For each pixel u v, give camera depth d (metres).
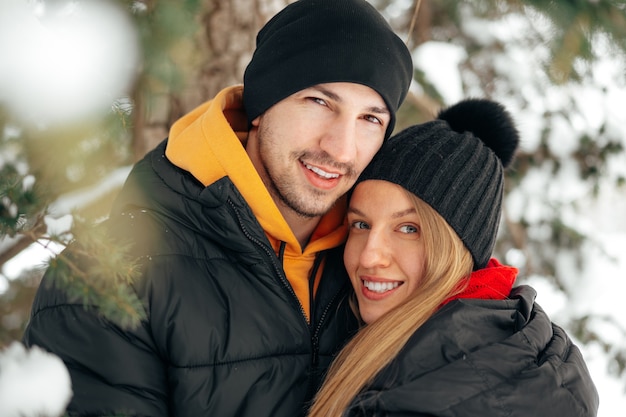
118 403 1.28
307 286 1.60
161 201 1.48
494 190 1.60
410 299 1.52
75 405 1.26
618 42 2.64
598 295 3.25
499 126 1.69
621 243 3.48
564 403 1.33
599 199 3.54
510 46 3.41
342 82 1.52
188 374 1.36
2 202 1.12
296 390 1.48
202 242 1.48
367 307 1.59
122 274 1.13
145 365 1.34
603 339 3.19
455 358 1.36
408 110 3.26
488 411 1.28
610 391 3.14
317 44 1.52
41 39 1.03
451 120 1.71
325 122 1.54
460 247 1.54
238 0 2.12
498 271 1.58
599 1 2.48
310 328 1.58
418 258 1.55
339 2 1.55
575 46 2.56
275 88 1.56
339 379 1.48
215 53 2.11
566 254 3.33
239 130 1.75
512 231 3.27
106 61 1.19
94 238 1.10
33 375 0.97
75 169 1.44
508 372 1.34
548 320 1.54
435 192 1.51
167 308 1.37
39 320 1.34
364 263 1.55
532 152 3.21
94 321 1.31
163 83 1.47
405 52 1.65
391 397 1.31
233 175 1.49
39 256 2.09
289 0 2.23
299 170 1.57
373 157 1.59
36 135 1.19
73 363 1.30
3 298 2.24
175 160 1.50
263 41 1.66
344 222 1.69
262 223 1.52
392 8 3.73
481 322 1.42
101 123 1.19
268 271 1.48
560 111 3.26
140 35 1.35
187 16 1.47
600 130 3.21
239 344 1.41
